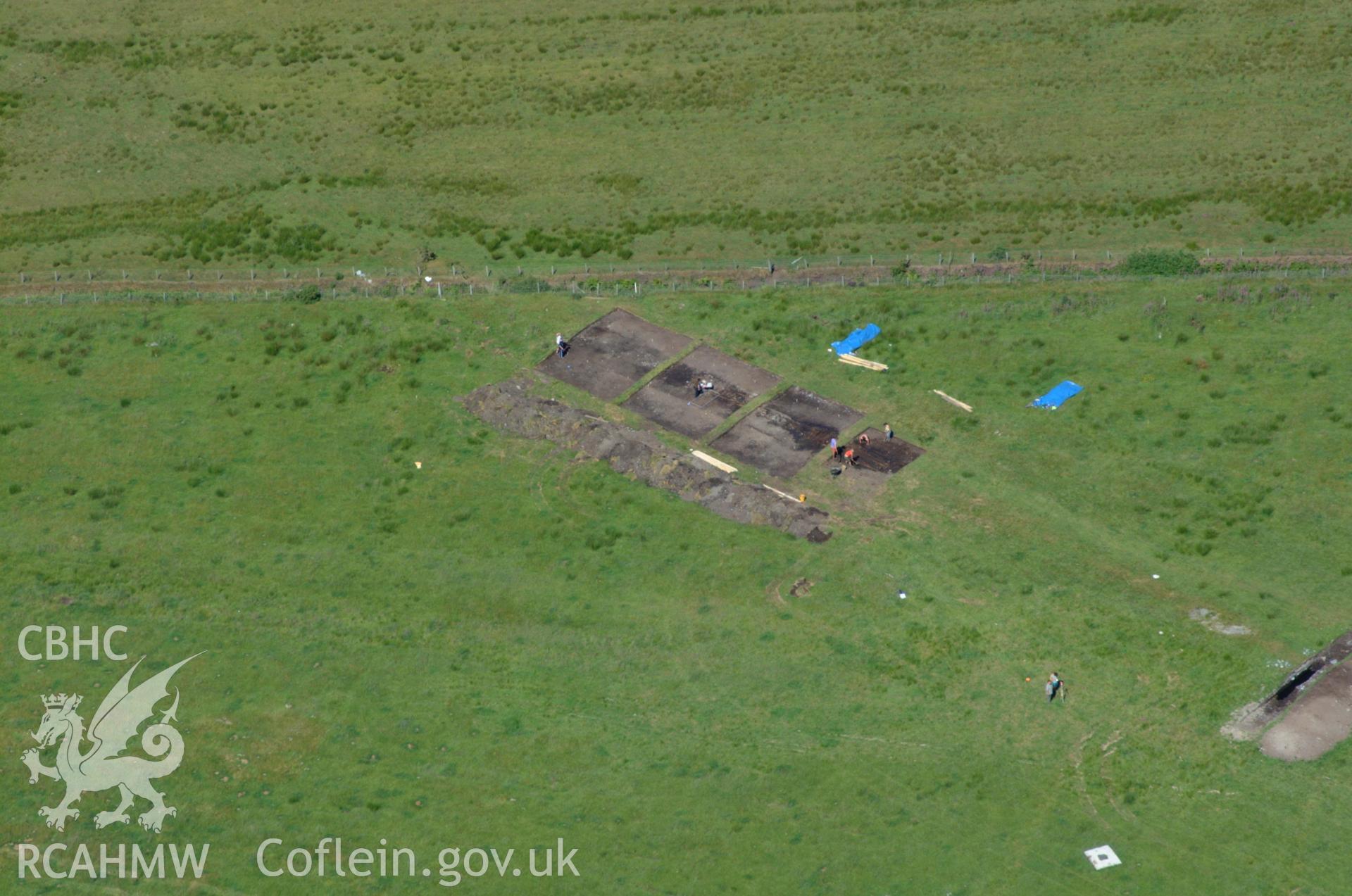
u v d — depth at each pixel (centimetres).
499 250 13638
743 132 14950
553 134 15062
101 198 14525
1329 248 13112
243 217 14150
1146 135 14600
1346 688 9175
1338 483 10569
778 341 12138
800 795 8844
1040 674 9444
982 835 8569
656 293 12794
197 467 11294
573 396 11688
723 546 10419
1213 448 10919
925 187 14150
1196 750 8925
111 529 10831
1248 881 8256
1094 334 12038
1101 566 10119
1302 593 9838
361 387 11894
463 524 10712
